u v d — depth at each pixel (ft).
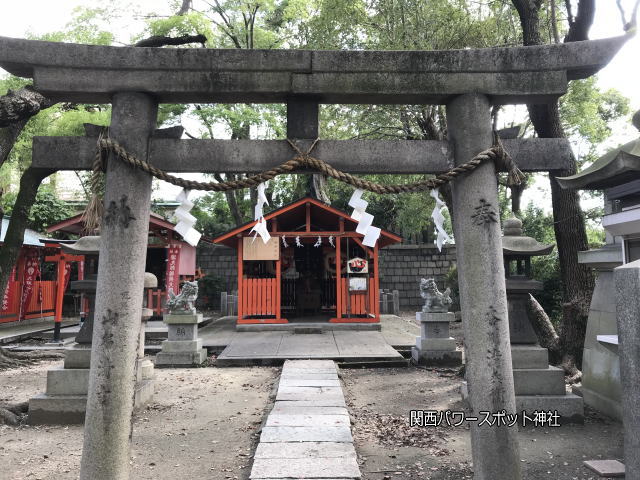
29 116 24.38
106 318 10.75
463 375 27.17
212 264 68.18
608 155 17.03
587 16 23.65
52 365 31.94
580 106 41.98
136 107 11.28
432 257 66.64
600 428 18.13
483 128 11.37
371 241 11.39
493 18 36.06
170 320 31.60
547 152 11.82
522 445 16.39
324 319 49.73
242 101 11.96
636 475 9.43
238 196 78.89
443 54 11.43
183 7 43.98
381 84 11.38
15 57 10.94
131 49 11.20
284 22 59.88
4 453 15.93
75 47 11.14
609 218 16.76
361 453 15.69
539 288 19.99
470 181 11.29
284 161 11.42
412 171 11.62
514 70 11.41
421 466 14.64
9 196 53.52
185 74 11.28
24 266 51.60
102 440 10.43
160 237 53.88
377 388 24.93
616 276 10.24
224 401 22.52
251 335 41.16
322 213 48.21
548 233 50.34
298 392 22.24
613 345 13.43
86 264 21.36
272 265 49.90
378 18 38.01
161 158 11.39
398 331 43.37
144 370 22.89
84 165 11.56
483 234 11.13
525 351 19.48
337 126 41.32
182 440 17.17
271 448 15.02
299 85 11.29
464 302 11.27
